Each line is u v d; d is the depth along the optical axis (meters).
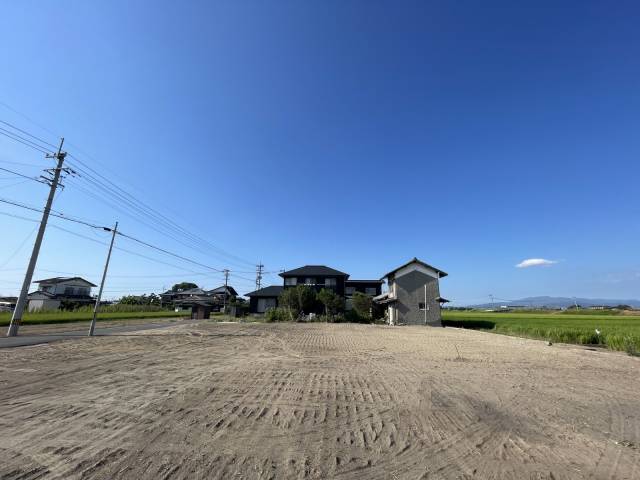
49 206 17.48
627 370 9.69
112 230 17.58
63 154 18.09
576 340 17.67
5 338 14.32
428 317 32.91
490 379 8.16
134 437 4.26
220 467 3.56
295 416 5.24
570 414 5.62
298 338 17.61
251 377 7.88
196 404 5.68
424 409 5.72
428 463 3.80
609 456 4.06
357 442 4.32
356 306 36.88
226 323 30.28
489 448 4.24
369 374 8.52
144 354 10.98
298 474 3.46
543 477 3.55
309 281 44.53
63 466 3.47
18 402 5.55
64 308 44.44
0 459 3.59
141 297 67.06
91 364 8.96
